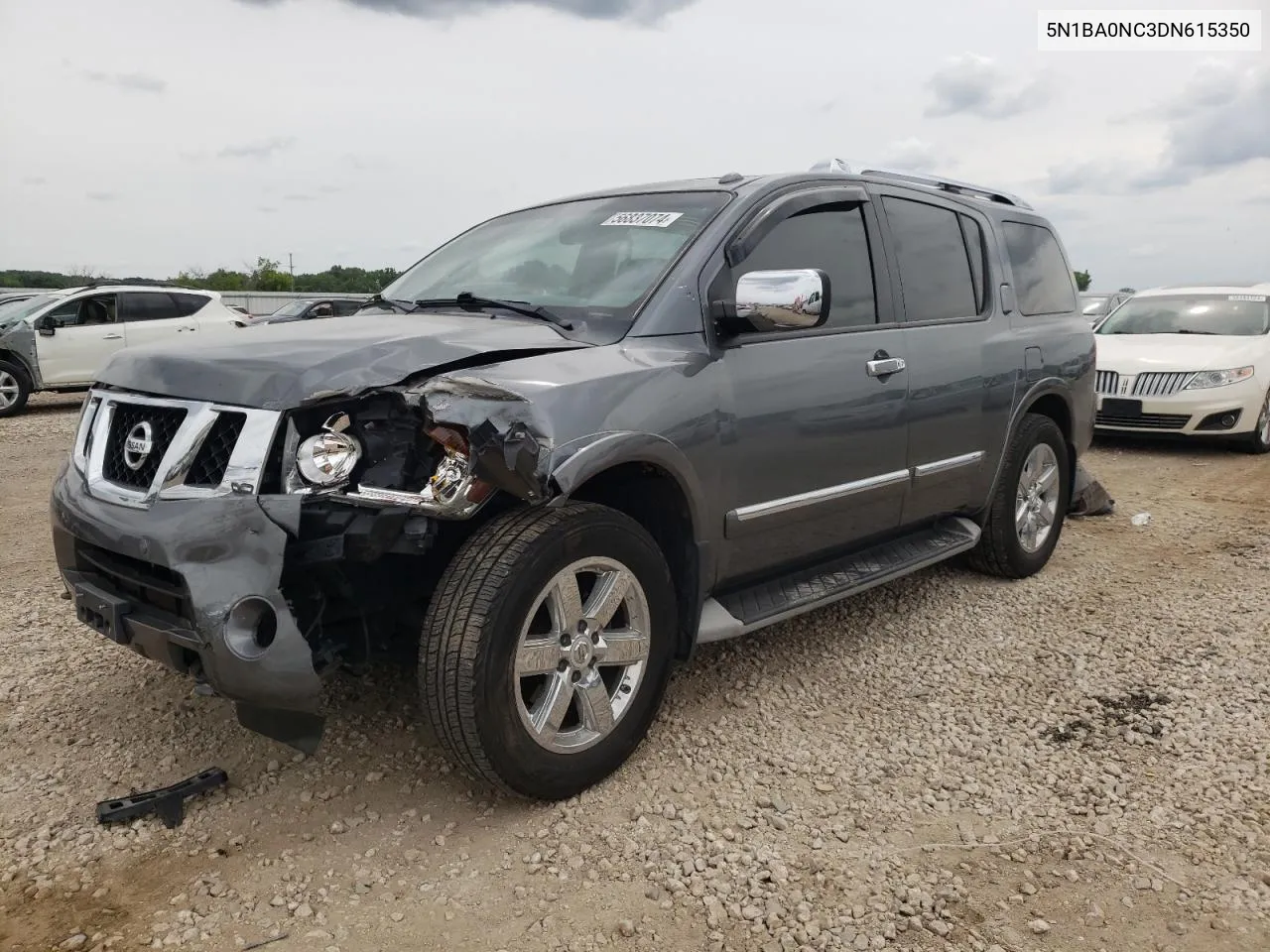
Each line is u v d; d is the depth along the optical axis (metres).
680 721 3.44
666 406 3.02
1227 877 2.57
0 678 3.73
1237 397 9.19
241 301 32.00
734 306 3.28
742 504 3.36
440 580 2.71
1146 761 3.19
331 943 2.28
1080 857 2.65
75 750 3.18
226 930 2.32
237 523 2.49
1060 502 5.43
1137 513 6.88
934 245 4.48
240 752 3.18
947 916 2.40
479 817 2.81
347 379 2.61
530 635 2.80
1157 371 9.45
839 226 3.94
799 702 3.62
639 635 3.02
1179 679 3.86
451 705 2.59
